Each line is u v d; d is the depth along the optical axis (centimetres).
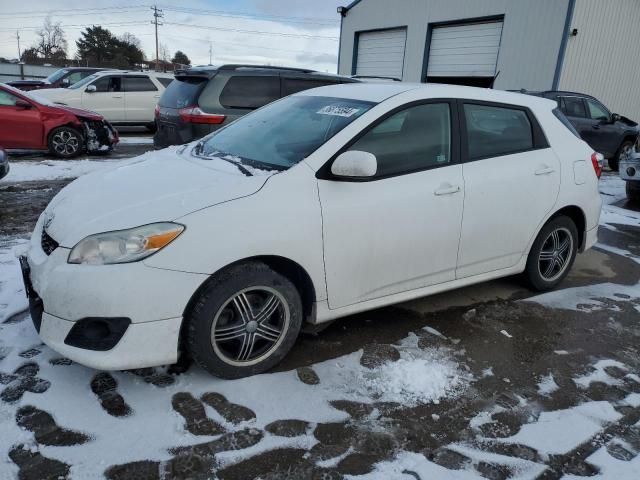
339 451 237
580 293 446
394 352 325
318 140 311
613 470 236
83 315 242
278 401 268
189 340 264
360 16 1992
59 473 212
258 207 270
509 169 376
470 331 362
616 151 1211
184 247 249
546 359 332
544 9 1355
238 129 378
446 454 240
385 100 331
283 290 284
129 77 1399
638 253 583
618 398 294
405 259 327
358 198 300
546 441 254
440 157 345
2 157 630
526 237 399
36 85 1725
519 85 1446
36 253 269
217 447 233
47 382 268
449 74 1667
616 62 1455
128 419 246
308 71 785
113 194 278
